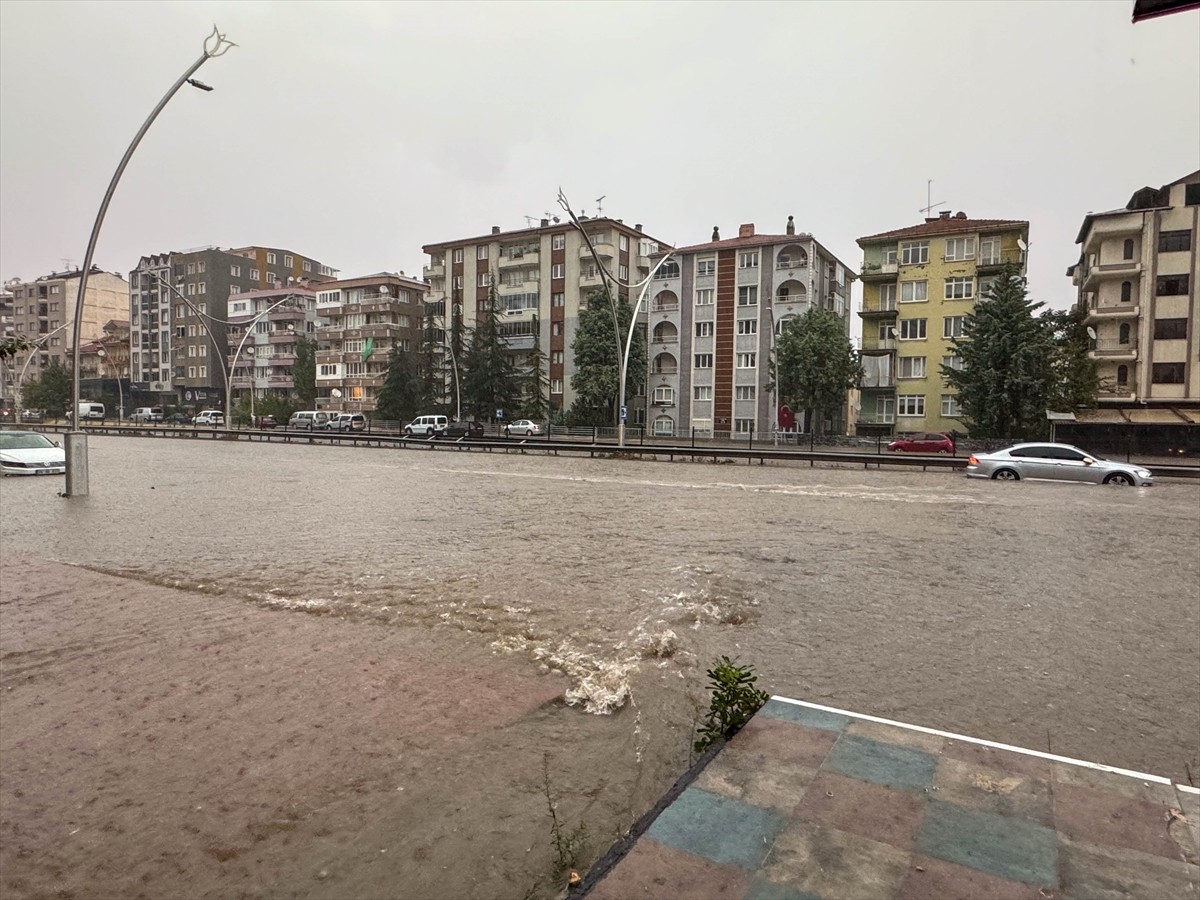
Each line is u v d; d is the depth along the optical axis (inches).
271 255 3983.8
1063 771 126.2
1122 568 362.3
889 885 93.5
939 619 268.7
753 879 95.3
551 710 182.2
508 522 510.6
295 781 147.3
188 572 337.7
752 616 270.4
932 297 1994.3
